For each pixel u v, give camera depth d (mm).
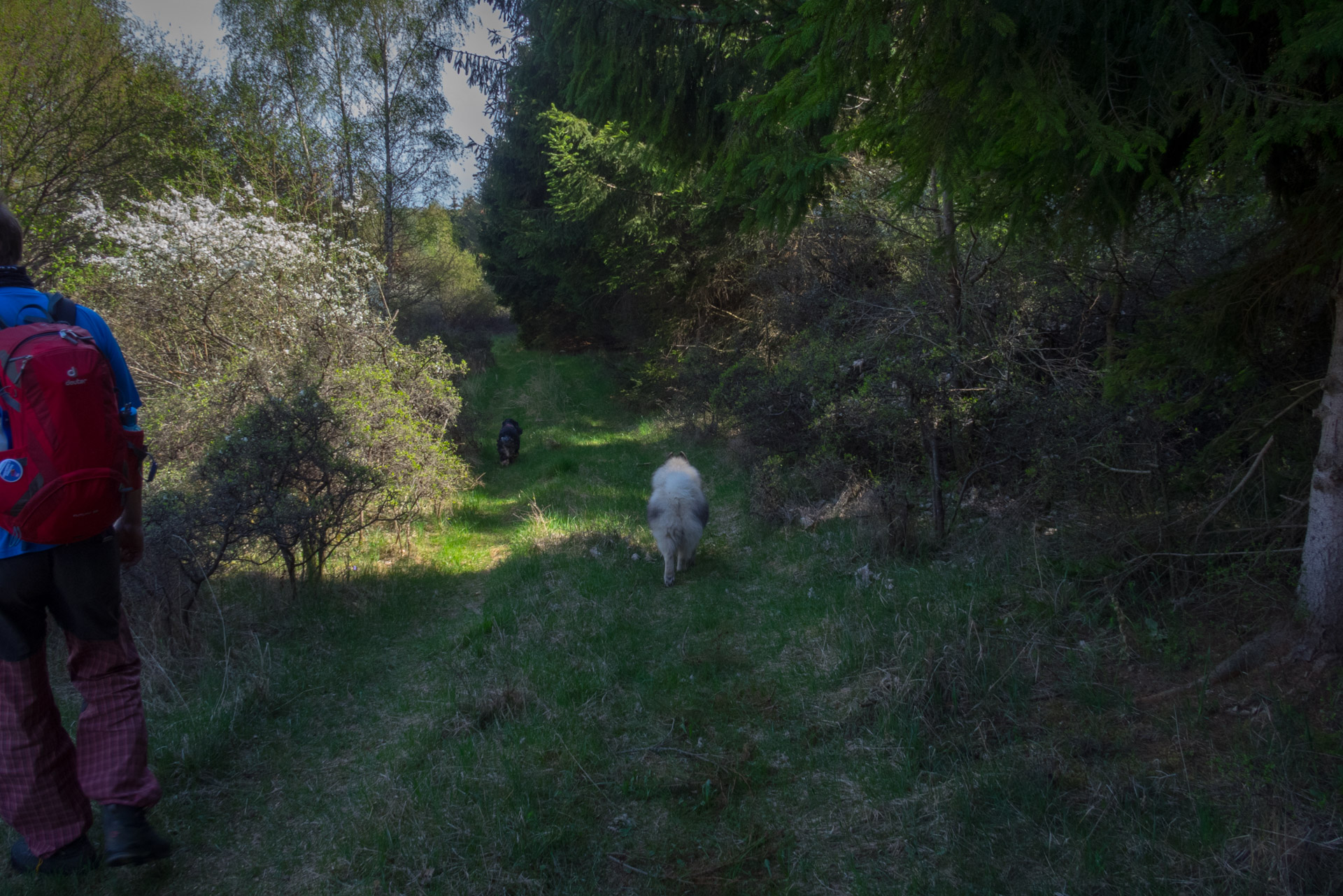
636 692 3824
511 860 2553
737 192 4516
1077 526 4199
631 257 12008
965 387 5328
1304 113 2160
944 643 3564
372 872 2523
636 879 2504
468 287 26391
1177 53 2484
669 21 4836
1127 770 2693
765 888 2441
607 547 6281
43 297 2396
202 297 7172
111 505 2260
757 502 6828
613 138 9633
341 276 8664
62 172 7898
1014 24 2291
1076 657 3453
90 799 2480
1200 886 2172
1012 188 2961
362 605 5039
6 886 2355
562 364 20062
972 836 2500
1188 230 4402
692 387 10680
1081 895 2199
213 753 3172
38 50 7809
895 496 5262
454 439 9977
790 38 2883
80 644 2396
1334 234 2805
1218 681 3061
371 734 3537
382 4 11625
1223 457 3787
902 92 2754
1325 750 2564
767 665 4047
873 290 7605
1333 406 2932
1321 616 2939
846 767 3021
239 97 10211
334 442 5477
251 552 5375
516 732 3426
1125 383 3584
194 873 2551
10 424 2137
